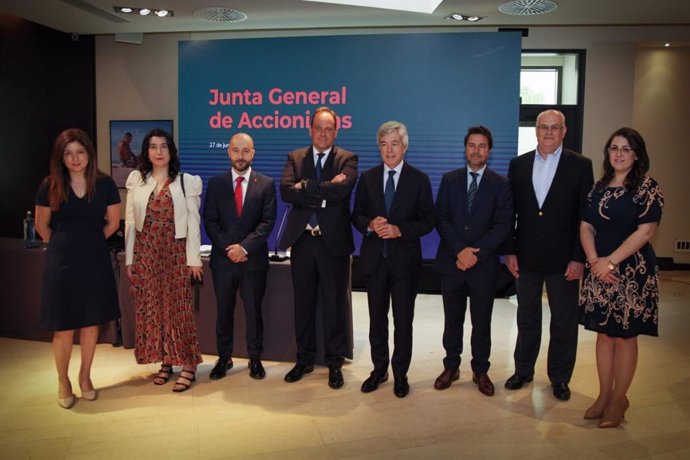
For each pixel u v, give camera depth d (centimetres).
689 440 258
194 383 326
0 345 397
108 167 704
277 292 360
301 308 326
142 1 540
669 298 584
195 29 657
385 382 328
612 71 649
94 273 293
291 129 618
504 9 558
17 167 656
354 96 608
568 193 293
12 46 642
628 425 274
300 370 335
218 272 326
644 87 729
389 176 306
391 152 297
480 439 257
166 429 267
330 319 320
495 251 306
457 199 311
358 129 611
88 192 287
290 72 614
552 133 290
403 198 301
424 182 306
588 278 273
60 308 283
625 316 258
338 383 320
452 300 314
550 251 296
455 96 595
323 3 548
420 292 609
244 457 240
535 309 314
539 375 345
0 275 411
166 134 307
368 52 602
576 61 655
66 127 685
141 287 313
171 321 313
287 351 363
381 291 307
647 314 258
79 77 685
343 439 257
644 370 358
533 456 242
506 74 586
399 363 310
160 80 687
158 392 313
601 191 270
